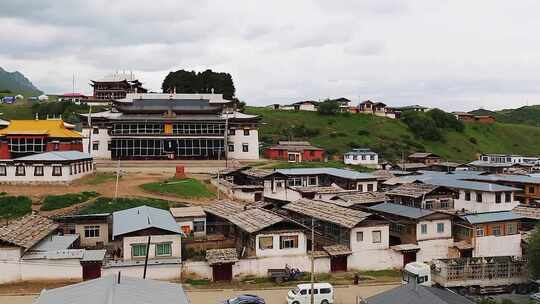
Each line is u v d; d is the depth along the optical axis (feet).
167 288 103.04
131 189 261.44
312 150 419.13
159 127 378.32
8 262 156.76
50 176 256.52
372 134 565.94
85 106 560.61
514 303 142.00
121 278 103.24
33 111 561.02
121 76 618.44
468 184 264.11
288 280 169.27
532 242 165.27
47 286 157.07
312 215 209.26
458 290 157.48
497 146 644.27
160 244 172.76
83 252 164.45
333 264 180.96
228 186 274.57
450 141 608.60
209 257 170.71
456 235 206.80
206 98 424.46
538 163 469.98
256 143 400.26
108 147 380.37
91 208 222.48
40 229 179.83
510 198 250.57
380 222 187.01
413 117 619.67
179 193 260.62
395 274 181.37
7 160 254.47
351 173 313.32
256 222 182.80
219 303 145.07
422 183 275.80
